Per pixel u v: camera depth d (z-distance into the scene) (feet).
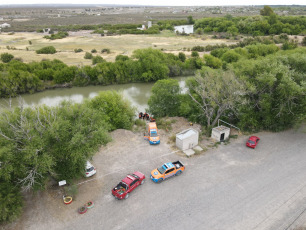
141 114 148.46
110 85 234.17
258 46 293.84
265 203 76.59
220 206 75.56
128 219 71.15
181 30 593.01
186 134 107.04
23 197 79.10
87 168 88.38
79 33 529.45
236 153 103.71
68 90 220.23
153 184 85.76
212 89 118.52
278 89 117.19
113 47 370.32
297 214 72.54
